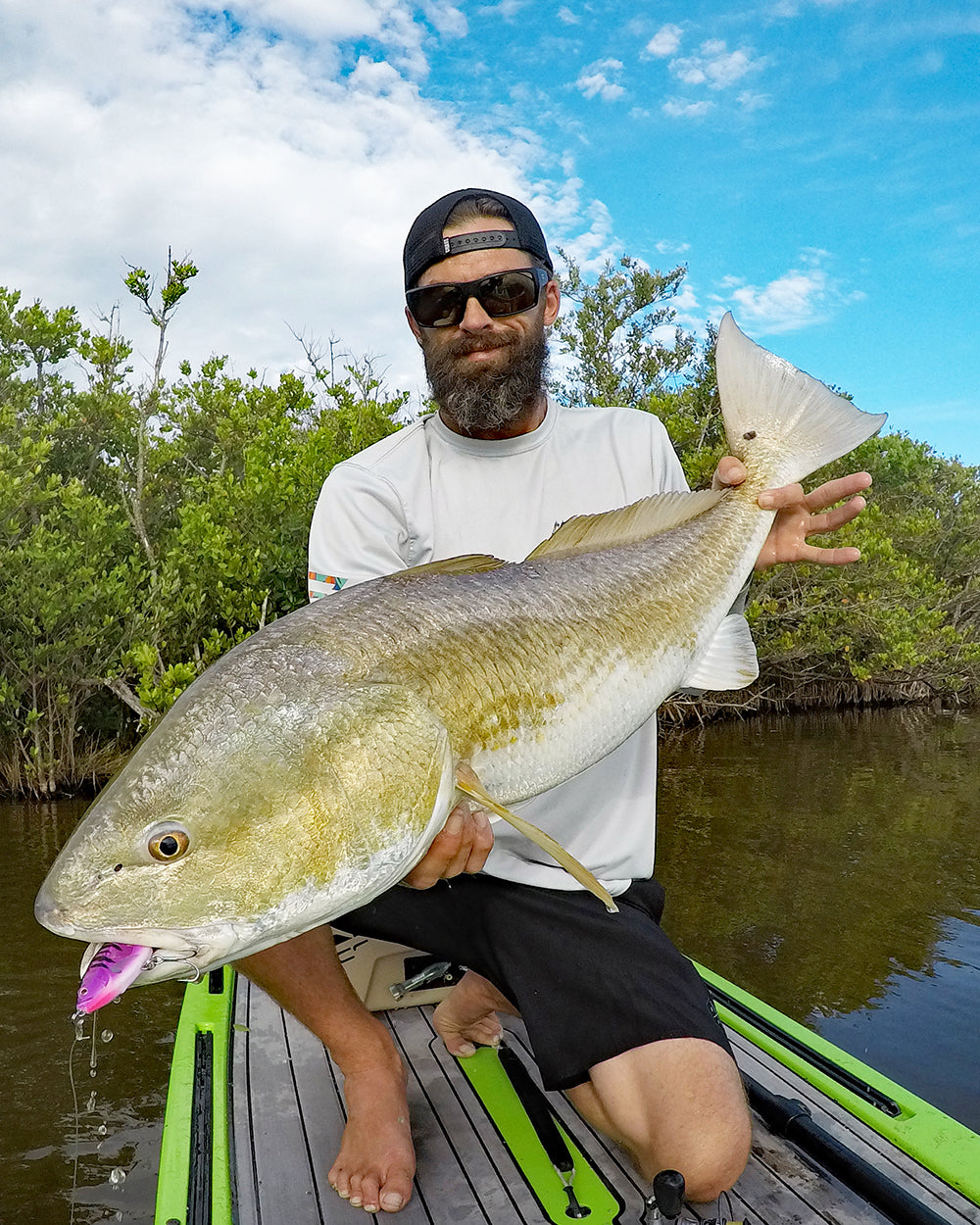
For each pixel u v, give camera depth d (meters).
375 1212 2.21
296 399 17.39
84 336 17.98
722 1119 2.13
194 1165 2.29
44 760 13.22
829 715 21.86
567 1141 2.51
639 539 2.51
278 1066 2.91
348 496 2.68
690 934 7.16
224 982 3.49
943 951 6.80
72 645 12.66
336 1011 2.45
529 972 2.36
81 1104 4.95
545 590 2.21
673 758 15.26
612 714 2.29
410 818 1.81
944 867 8.81
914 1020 5.70
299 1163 2.40
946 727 19.55
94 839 1.63
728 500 2.70
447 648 1.97
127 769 1.70
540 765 2.14
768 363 2.86
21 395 17.30
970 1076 5.04
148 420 18.19
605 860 2.58
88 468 17.98
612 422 2.93
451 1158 2.42
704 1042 2.25
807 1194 2.26
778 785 12.84
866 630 20.66
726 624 2.66
